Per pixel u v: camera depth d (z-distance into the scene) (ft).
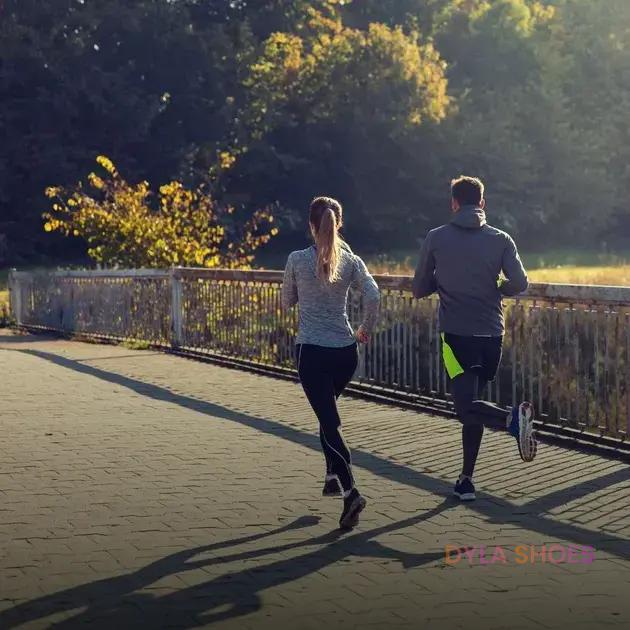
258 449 41.27
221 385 59.62
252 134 306.96
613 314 40.73
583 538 29.32
